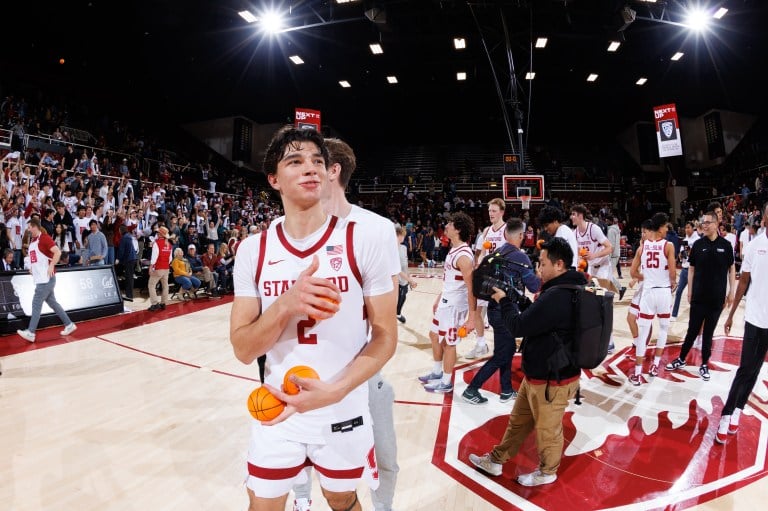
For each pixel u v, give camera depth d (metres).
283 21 15.99
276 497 1.51
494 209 5.20
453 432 3.50
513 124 30.33
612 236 8.24
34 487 2.71
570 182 28.33
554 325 2.61
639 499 2.59
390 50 19.62
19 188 9.20
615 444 3.28
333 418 1.46
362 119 30.73
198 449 3.21
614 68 21.36
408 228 19.30
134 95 22.77
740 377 3.28
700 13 14.66
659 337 4.74
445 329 4.32
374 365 1.38
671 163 27.42
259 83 24.05
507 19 16.28
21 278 7.07
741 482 2.74
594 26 16.25
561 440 2.74
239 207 18.16
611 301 2.68
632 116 29.14
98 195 11.30
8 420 3.70
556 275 2.74
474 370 5.14
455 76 22.81
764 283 3.22
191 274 10.31
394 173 31.48
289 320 1.41
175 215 11.96
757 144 24.75
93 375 4.88
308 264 1.42
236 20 17.84
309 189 1.40
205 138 26.84
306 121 16.77
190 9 17.02
